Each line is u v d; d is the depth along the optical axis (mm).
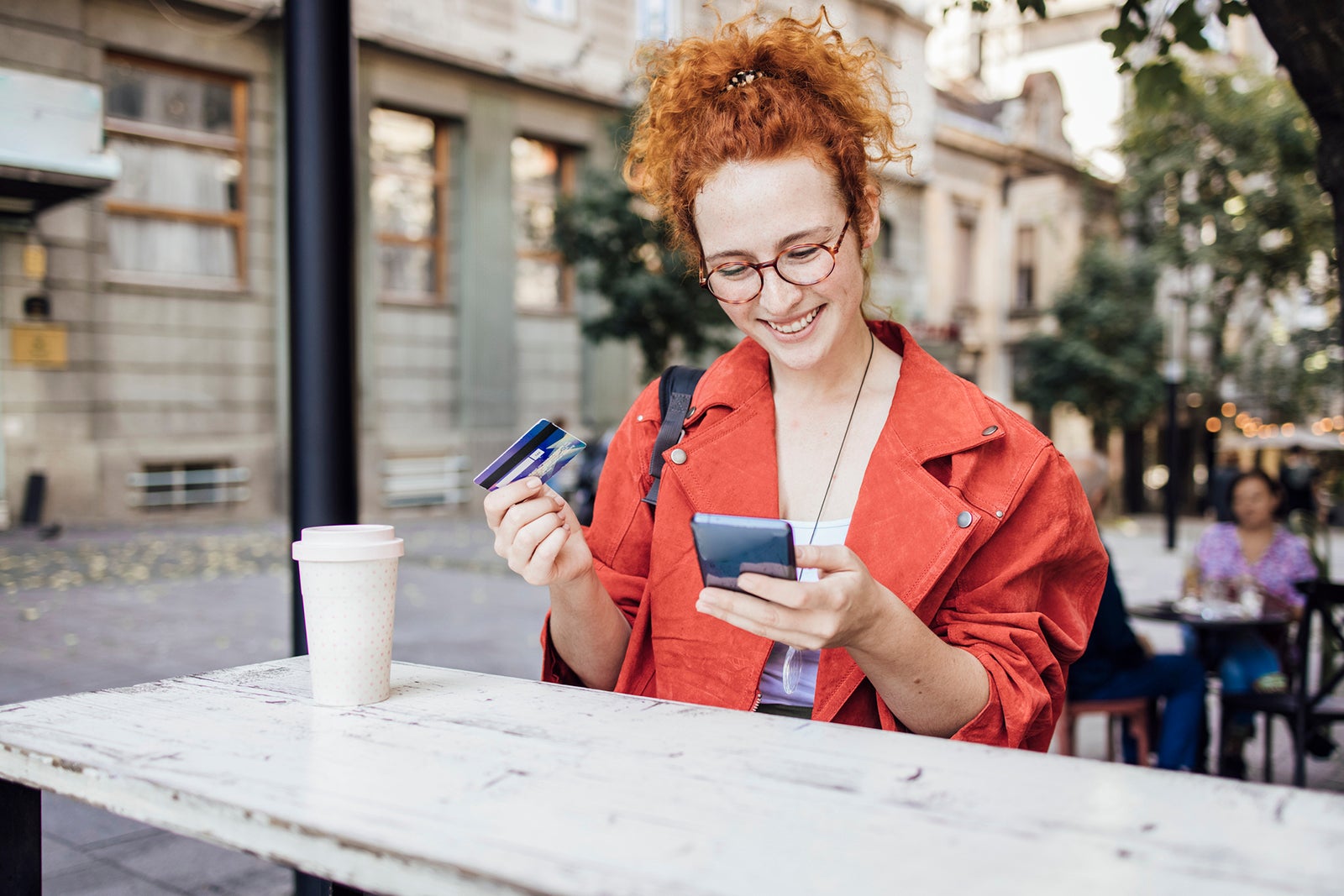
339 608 1157
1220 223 18406
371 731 1059
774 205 1308
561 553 1356
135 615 6816
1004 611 1324
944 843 757
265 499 12672
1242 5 2822
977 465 1354
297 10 2537
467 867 717
